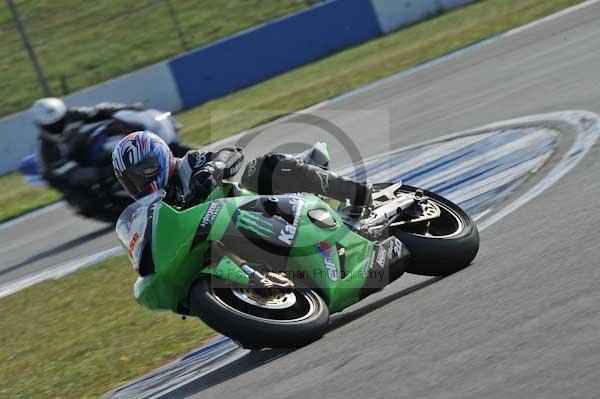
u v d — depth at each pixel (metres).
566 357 10.58
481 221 21.95
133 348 22.91
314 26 79.12
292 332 14.76
